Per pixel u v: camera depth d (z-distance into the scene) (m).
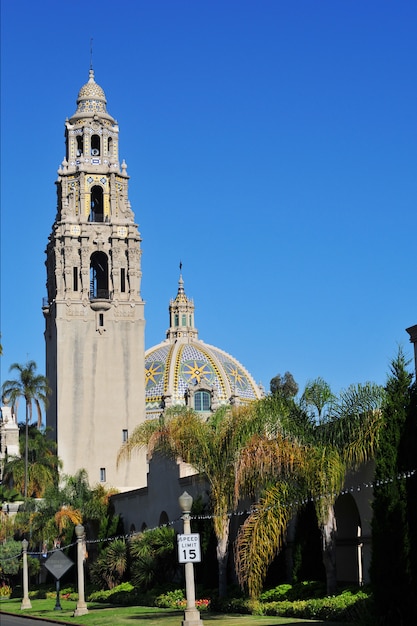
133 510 77.38
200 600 51.16
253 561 42.38
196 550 38.41
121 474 114.94
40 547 97.50
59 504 86.69
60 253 119.12
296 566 46.84
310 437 43.38
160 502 69.75
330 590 42.22
